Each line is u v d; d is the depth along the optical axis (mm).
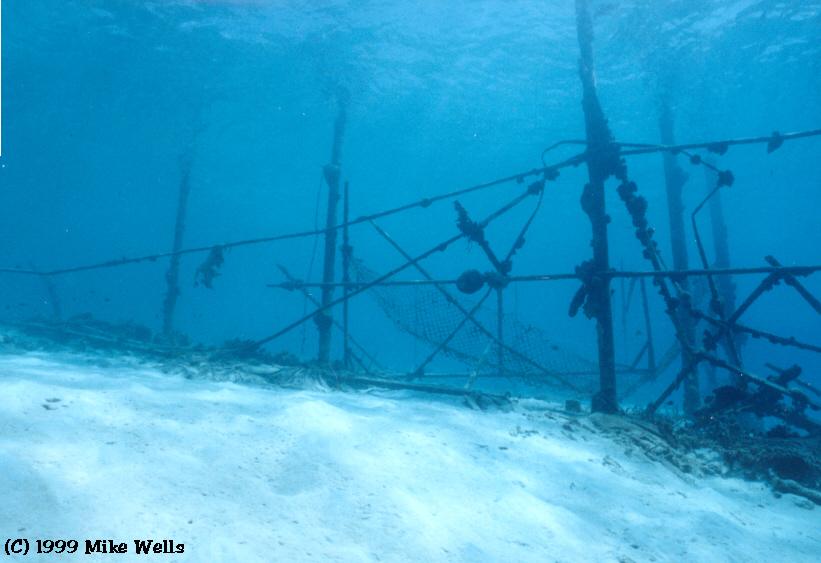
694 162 7656
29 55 24359
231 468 3729
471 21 18047
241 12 18312
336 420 5344
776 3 15820
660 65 20531
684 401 12031
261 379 8617
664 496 4824
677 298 8305
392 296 10398
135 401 5211
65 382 5750
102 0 18422
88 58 24016
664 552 3596
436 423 6125
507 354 10539
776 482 5703
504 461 5008
